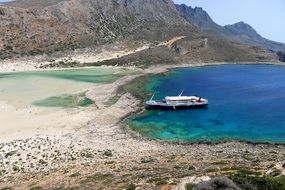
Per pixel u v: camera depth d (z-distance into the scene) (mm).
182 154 65812
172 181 38500
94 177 48125
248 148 71688
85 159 62938
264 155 64625
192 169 48031
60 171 54938
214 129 85688
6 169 58969
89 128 84625
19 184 49344
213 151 69000
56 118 92500
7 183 50781
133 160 60500
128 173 48781
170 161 58000
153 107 103750
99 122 89562
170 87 143250
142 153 67438
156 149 70812
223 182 26719
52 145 71688
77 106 105062
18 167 59531
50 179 50062
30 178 52281
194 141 76438
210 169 45938
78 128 84500
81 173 51875
